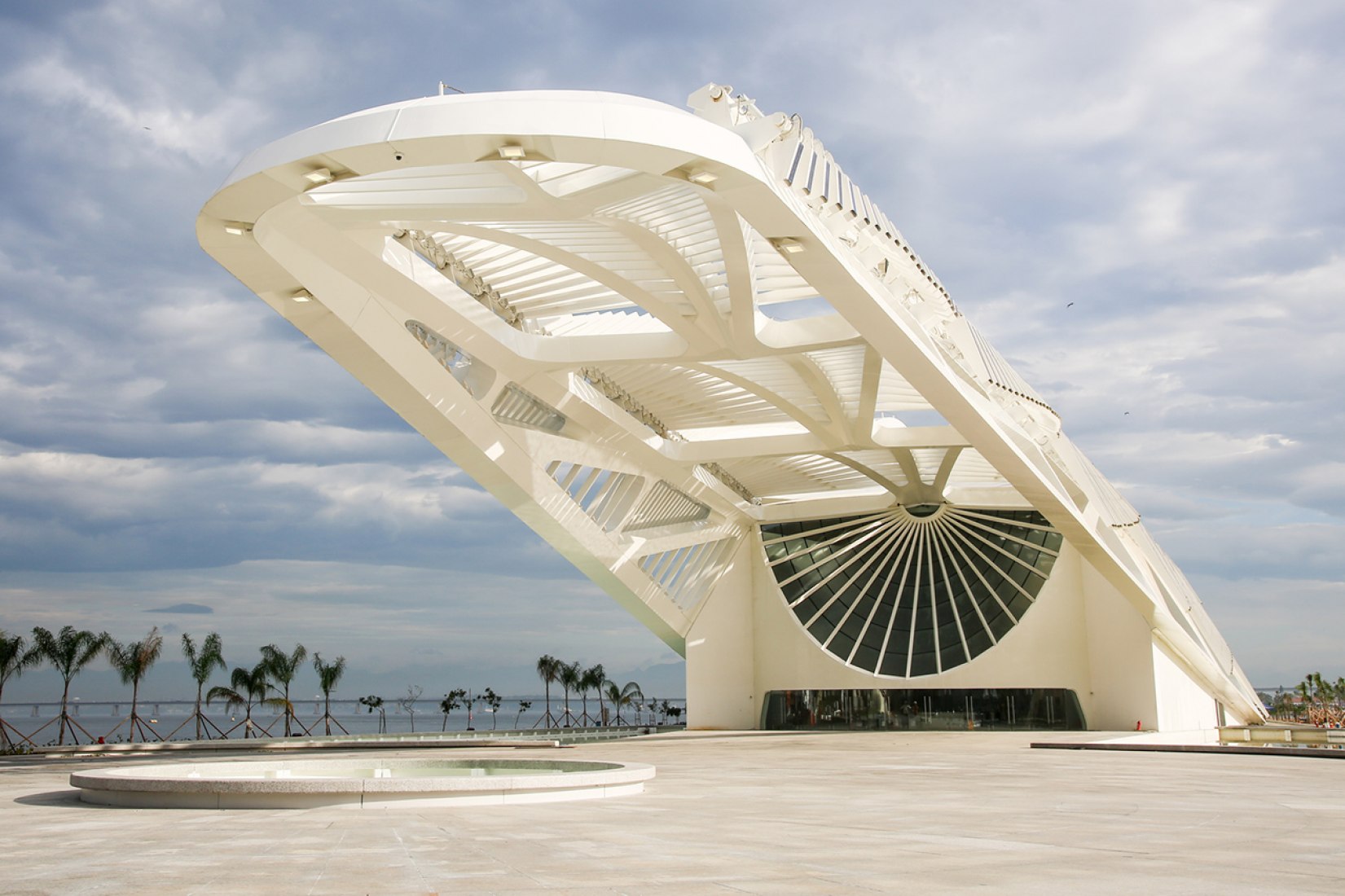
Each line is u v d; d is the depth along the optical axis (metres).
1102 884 4.82
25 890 4.74
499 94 12.55
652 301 17.91
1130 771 14.04
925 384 18.88
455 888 4.73
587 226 16.30
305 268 16.52
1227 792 10.60
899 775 13.12
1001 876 5.04
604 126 11.75
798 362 20.28
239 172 12.77
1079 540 25.67
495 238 15.76
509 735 34.09
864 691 33.19
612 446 26.20
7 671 27.84
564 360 20.52
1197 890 4.64
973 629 32.59
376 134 11.84
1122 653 30.08
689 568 33.94
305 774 12.59
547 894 4.56
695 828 7.19
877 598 33.97
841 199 15.98
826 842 6.38
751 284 16.73
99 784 9.19
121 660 31.02
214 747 26.09
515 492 24.33
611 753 19.75
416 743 25.92
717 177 12.70
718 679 34.19
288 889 4.74
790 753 19.34
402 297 17.92
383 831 6.98
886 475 31.20
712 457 26.95
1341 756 16.84
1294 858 5.75
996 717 31.42
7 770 15.38
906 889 4.68
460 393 21.39
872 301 16.34
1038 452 24.08
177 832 6.99
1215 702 38.41
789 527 35.00
